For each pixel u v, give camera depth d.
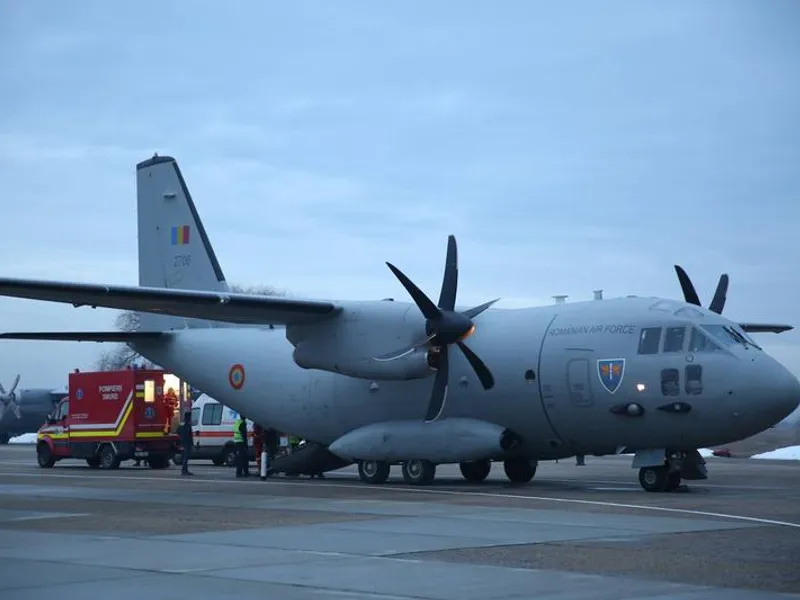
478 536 13.16
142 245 31.31
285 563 10.91
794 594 8.97
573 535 13.21
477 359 22.94
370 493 21.41
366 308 23.64
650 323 21.50
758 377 20.17
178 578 9.97
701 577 9.88
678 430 20.88
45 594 9.12
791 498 19.20
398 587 9.41
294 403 26.78
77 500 19.73
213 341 28.95
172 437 34.06
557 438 23.03
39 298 21.50
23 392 65.69
